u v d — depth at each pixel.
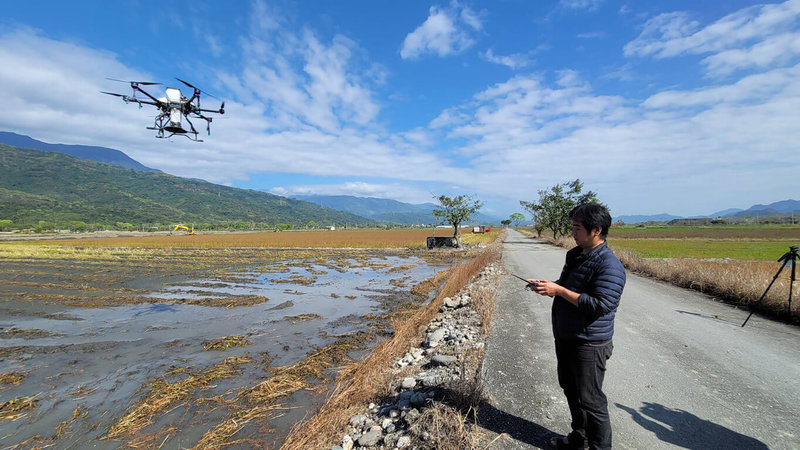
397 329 7.10
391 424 3.48
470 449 2.83
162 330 8.58
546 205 36.53
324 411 4.02
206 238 58.75
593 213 2.48
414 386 4.29
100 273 18.14
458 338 5.96
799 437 3.05
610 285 2.37
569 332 2.56
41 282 15.33
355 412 3.95
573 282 2.58
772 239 43.31
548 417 3.39
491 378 4.27
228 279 16.31
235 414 4.68
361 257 26.80
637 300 8.78
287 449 3.46
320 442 3.34
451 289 10.11
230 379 5.82
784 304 6.98
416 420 3.33
